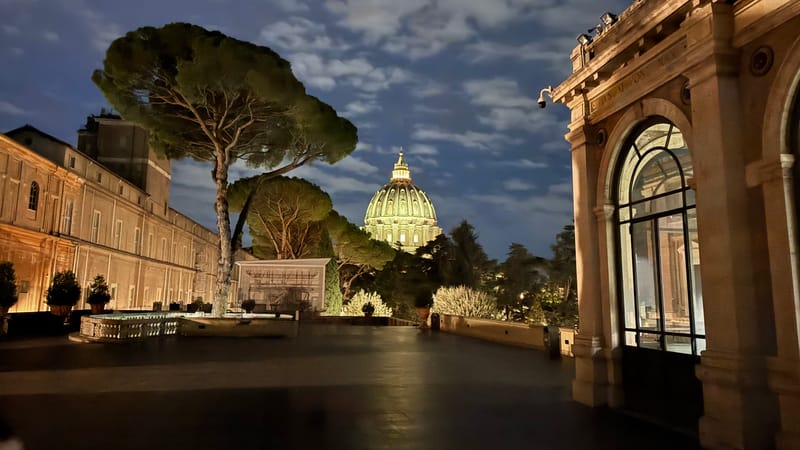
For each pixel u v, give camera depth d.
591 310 8.33
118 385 9.19
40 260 28.73
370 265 51.66
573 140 9.03
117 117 44.53
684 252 7.09
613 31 8.27
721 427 5.63
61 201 30.59
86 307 33.12
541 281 42.59
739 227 5.68
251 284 30.91
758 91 5.69
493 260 54.22
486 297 27.94
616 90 8.12
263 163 24.81
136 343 16.98
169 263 47.97
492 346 17.94
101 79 21.20
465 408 7.71
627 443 5.99
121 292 38.72
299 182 36.09
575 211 8.90
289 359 13.45
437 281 55.44
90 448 5.42
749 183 5.69
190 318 20.36
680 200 7.18
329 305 36.34
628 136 8.03
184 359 13.11
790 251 5.22
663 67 6.90
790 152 5.36
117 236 38.19
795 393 5.10
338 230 45.38
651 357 7.45
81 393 8.40
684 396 6.80
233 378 10.20
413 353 15.36
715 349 5.81
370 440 5.92
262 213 37.25
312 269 31.44
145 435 5.97
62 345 15.80
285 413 7.20
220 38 20.42
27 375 10.10
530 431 6.45
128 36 20.02
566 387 9.62
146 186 43.38
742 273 5.62
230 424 6.54
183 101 21.69
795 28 5.33
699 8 6.09
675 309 7.18
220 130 21.55
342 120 24.88
